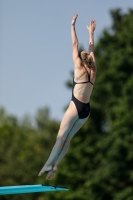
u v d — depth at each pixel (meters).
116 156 108.56
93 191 111.12
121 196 107.69
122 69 117.81
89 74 35.56
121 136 109.06
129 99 110.88
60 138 35.38
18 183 158.12
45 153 169.25
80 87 35.31
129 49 118.00
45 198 122.81
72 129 35.62
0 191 37.09
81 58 35.78
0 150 176.38
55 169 35.56
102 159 112.00
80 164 117.62
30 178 158.62
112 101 118.19
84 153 118.56
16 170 159.75
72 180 118.50
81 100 35.31
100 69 123.50
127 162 109.12
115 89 118.38
